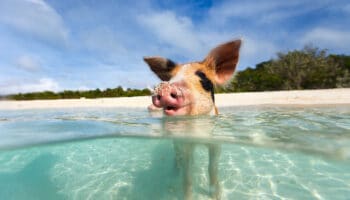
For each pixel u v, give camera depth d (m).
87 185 0.58
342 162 0.50
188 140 0.47
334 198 0.49
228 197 0.51
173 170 0.58
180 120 0.52
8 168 0.65
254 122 0.63
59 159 0.71
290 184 0.55
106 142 0.66
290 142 0.44
